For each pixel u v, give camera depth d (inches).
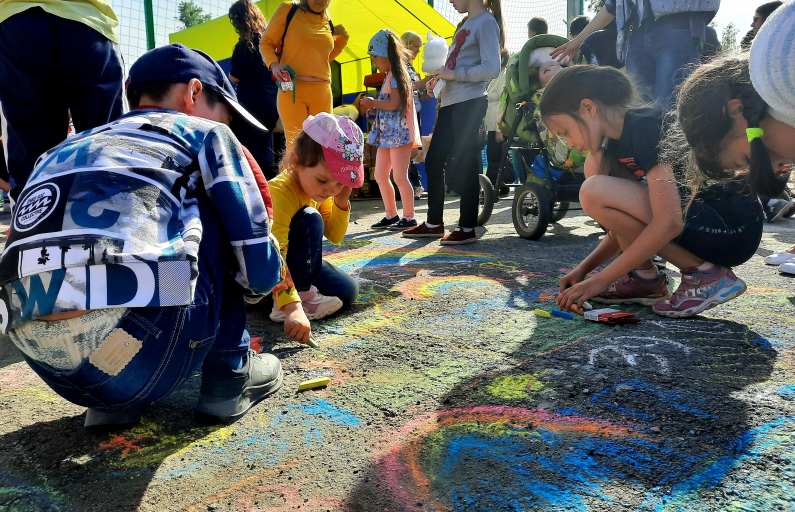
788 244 147.2
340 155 78.9
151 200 45.4
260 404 62.5
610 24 152.6
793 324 81.5
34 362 45.4
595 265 96.7
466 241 163.6
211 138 51.4
